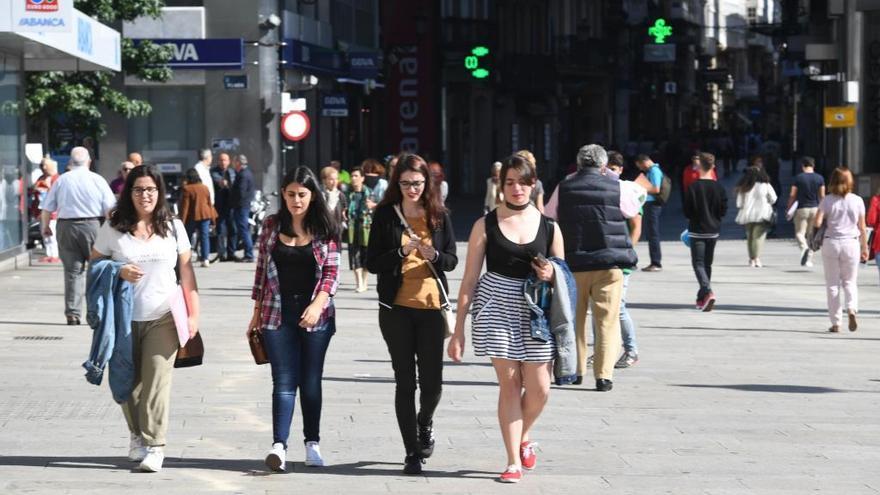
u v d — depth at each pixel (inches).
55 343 1497.3
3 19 2092.8
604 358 1218.0
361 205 2079.2
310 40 3998.5
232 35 3511.3
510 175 872.3
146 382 893.2
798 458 942.4
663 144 6692.9
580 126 7229.3
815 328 1680.6
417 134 4963.1
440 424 1055.6
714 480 875.4
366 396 1172.5
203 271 2485.2
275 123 3538.4
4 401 1140.5
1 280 2225.6
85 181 1643.7
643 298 2007.9
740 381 1275.8
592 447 975.6
